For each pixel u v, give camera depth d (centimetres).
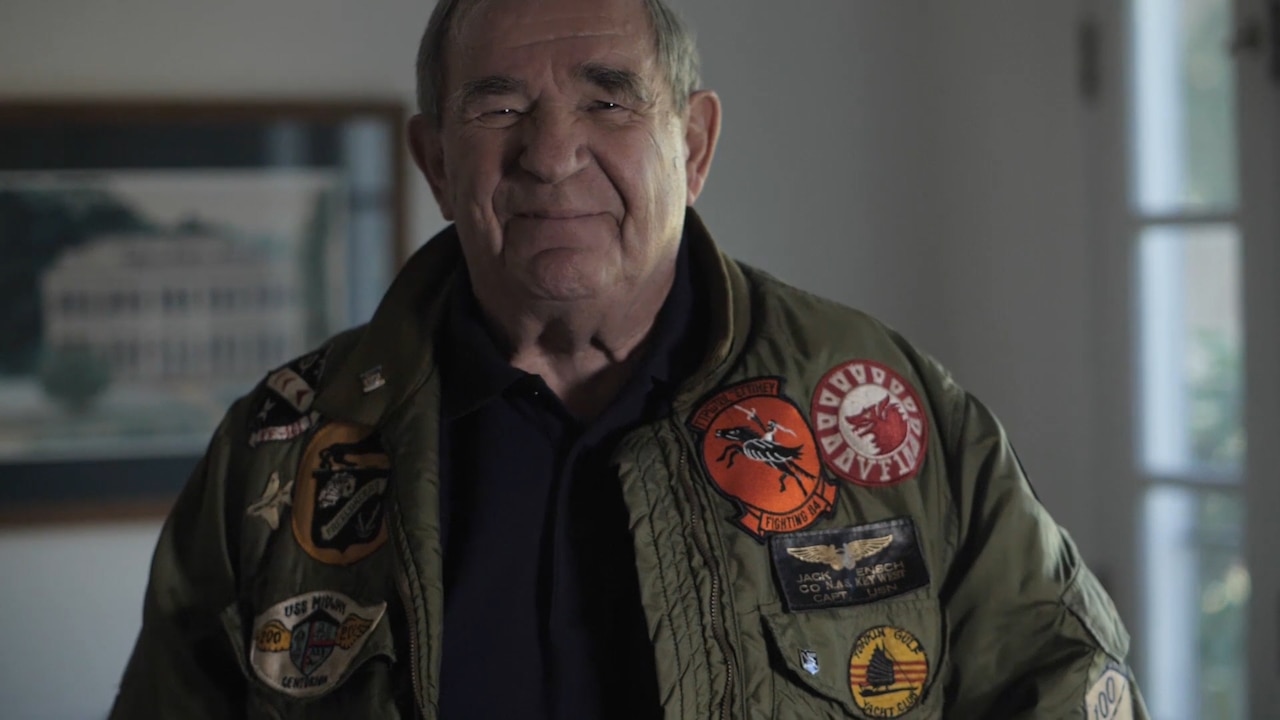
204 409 234
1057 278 220
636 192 102
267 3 233
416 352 112
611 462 103
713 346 108
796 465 105
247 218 234
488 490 106
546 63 101
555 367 112
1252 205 187
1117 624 109
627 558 103
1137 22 205
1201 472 198
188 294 233
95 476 232
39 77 227
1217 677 198
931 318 250
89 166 229
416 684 98
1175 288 202
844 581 102
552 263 101
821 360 110
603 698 100
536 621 102
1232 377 195
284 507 109
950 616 106
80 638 231
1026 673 104
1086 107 213
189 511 116
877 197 250
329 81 235
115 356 232
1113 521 211
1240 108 187
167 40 230
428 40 109
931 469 108
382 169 236
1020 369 229
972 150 239
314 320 236
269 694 104
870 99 249
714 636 99
